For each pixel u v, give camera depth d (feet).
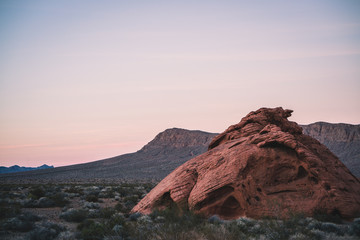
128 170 524.52
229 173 64.08
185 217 53.11
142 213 69.21
